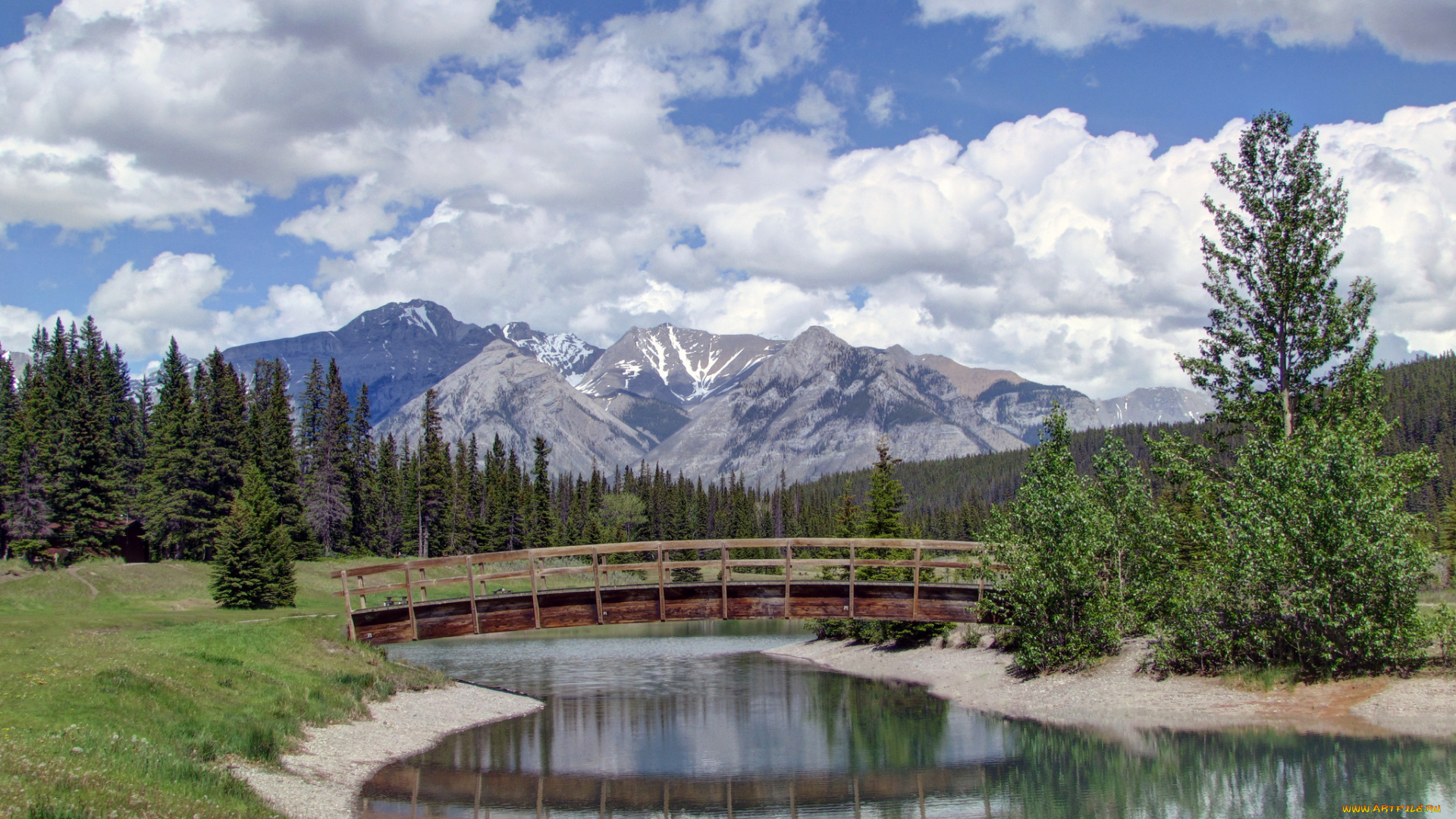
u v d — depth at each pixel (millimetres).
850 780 26953
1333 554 27094
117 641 28141
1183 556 38375
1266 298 32812
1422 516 27578
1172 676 33406
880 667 53531
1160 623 35469
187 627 34844
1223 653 31281
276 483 89750
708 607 34781
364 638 35156
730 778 27453
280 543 64375
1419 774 21859
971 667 45625
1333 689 28219
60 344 99750
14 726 16781
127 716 20000
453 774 26328
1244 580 29156
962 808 23156
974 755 29078
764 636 79938
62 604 59188
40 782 13391
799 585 35125
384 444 132125
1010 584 36844
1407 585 26781
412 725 32281
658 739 33406
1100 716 31891
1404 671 27781
